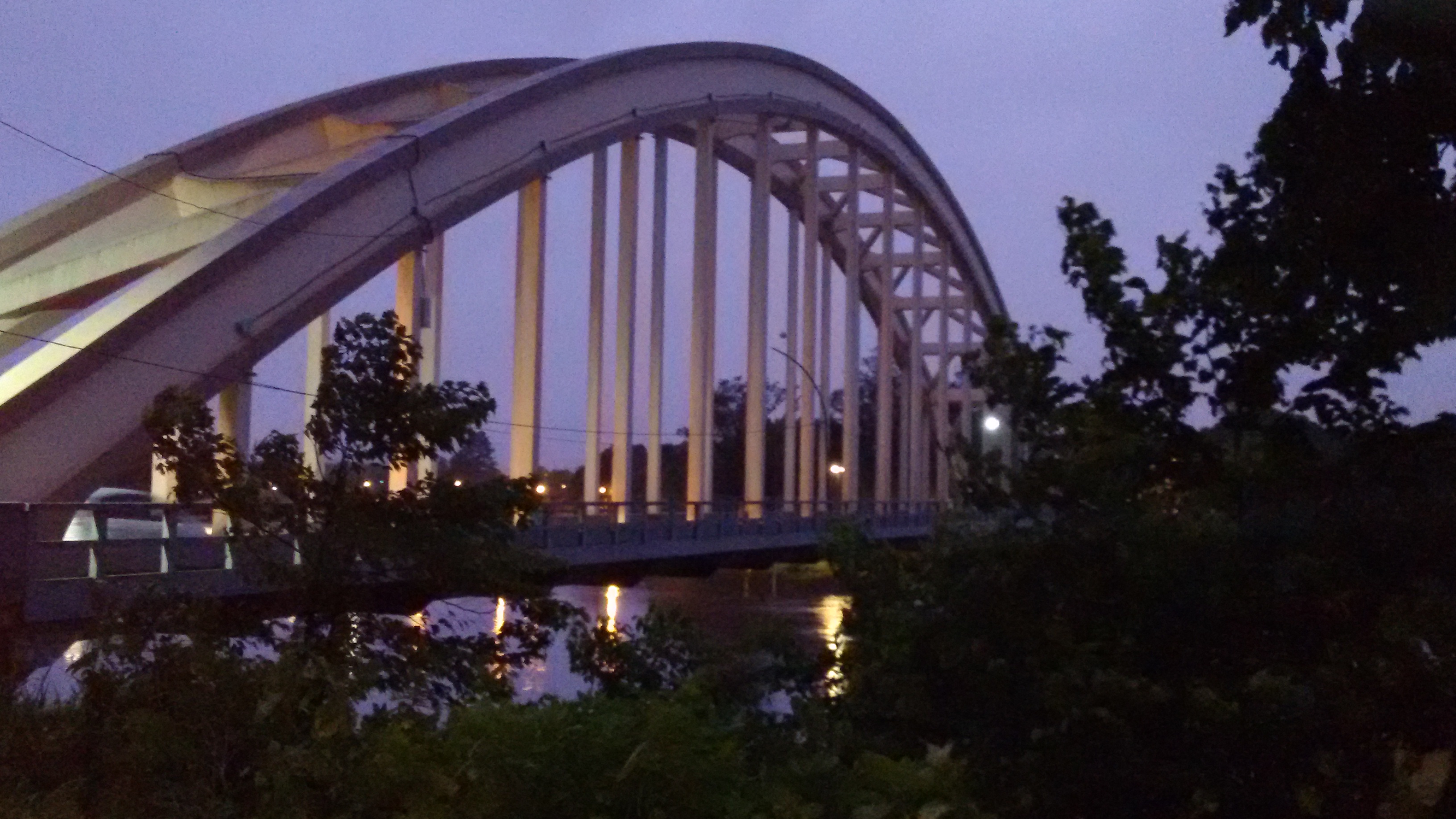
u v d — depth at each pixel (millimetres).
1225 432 5383
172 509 17094
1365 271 5090
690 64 51844
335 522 9461
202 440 9734
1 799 7395
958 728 5645
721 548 41375
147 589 10594
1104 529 5223
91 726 8188
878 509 59219
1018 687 5293
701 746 5695
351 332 9680
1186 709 4734
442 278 39938
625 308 51062
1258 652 4945
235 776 7527
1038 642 5230
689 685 6273
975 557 5512
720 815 5477
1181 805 4781
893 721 6840
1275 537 4965
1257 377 5277
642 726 5793
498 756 5777
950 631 5543
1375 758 4633
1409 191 4992
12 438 26906
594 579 34844
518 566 9797
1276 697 4566
